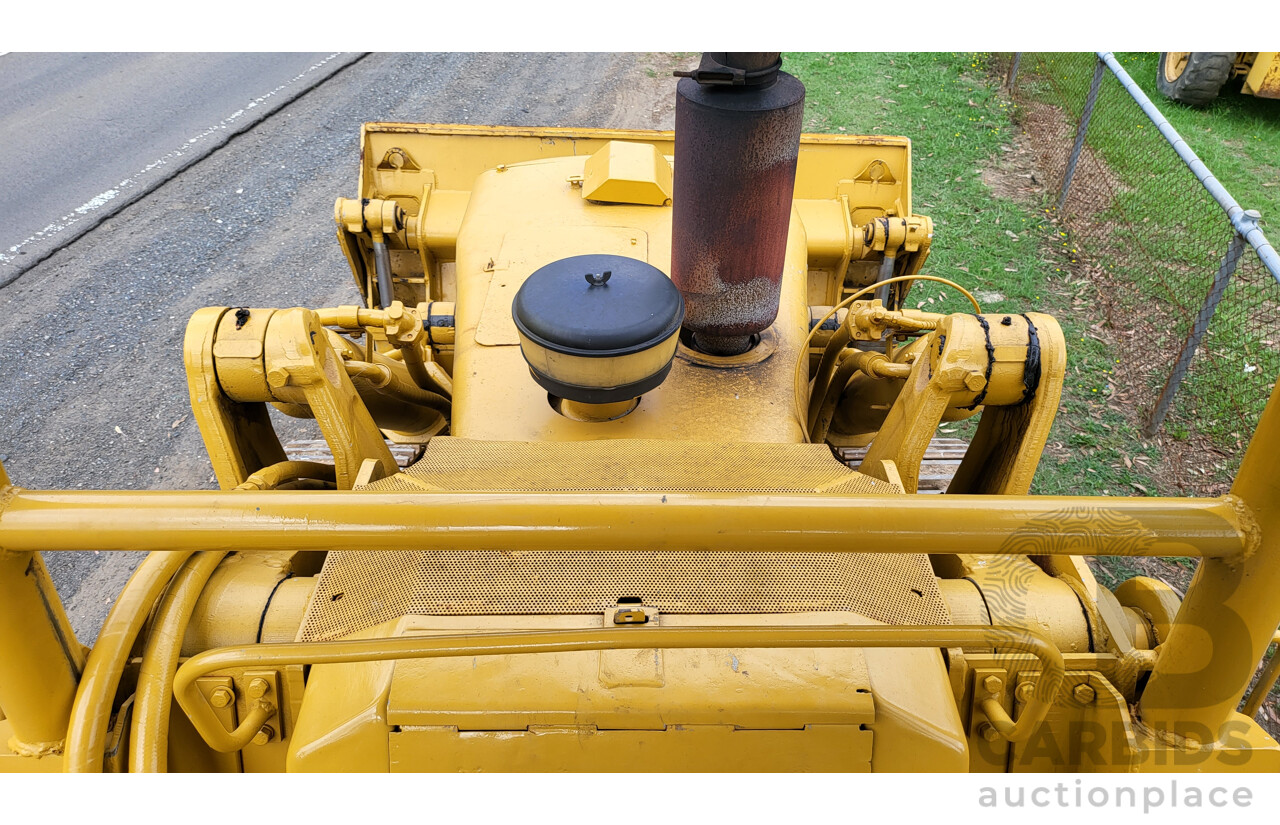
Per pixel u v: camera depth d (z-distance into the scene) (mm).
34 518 1436
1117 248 6742
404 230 4441
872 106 9141
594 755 1750
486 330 3021
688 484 2256
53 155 7945
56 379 5332
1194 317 5863
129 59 10102
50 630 1804
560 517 1424
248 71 9844
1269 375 5371
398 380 3424
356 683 1800
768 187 2527
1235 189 7422
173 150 8102
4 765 1912
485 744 1735
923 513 1450
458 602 1896
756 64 2391
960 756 1768
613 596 1909
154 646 1955
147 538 1432
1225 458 4879
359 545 1432
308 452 4309
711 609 1886
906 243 4367
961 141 8508
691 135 2480
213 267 6480
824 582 1964
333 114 8859
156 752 1831
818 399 3795
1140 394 5371
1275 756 1983
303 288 6234
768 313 2811
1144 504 1525
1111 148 7859
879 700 1766
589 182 3574
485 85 9562
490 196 3625
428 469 2334
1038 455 2559
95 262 6512
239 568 2242
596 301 2301
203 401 2484
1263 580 1611
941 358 2504
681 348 3014
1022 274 6520
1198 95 8922
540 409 2811
